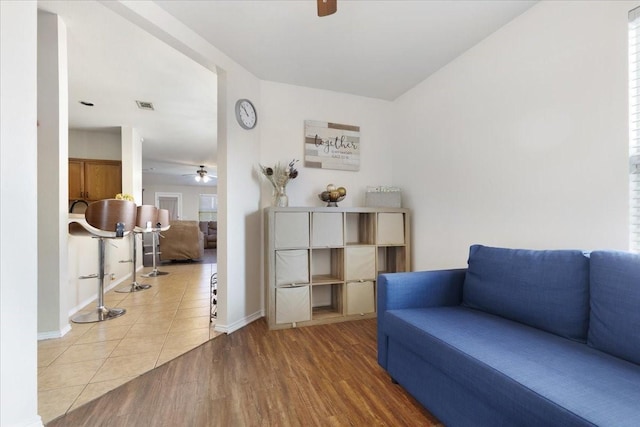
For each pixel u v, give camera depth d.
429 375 1.40
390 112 3.42
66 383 1.67
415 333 1.43
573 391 0.90
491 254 1.74
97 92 3.46
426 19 2.03
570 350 1.18
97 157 5.01
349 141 3.22
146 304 3.21
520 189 1.94
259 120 2.89
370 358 2.00
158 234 6.05
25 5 1.25
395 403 1.52
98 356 2.00
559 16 1.71
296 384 1.68
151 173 9.00
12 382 1.18
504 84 2.06
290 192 3.01
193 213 11.62
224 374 1.78
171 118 4.34
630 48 1.42
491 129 2.15
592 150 1.56
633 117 1.42
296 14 1.99
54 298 2.29
